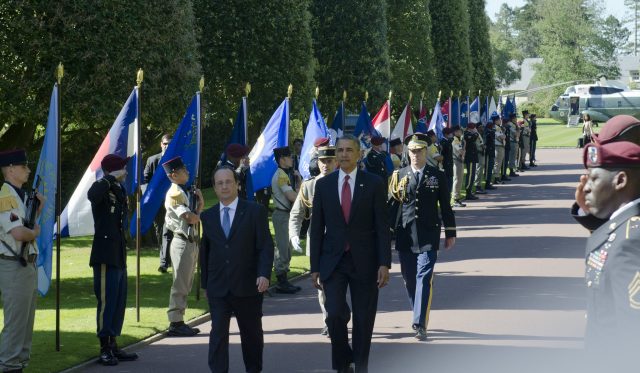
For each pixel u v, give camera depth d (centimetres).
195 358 1549
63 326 1809
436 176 1681
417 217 1675
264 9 3634
